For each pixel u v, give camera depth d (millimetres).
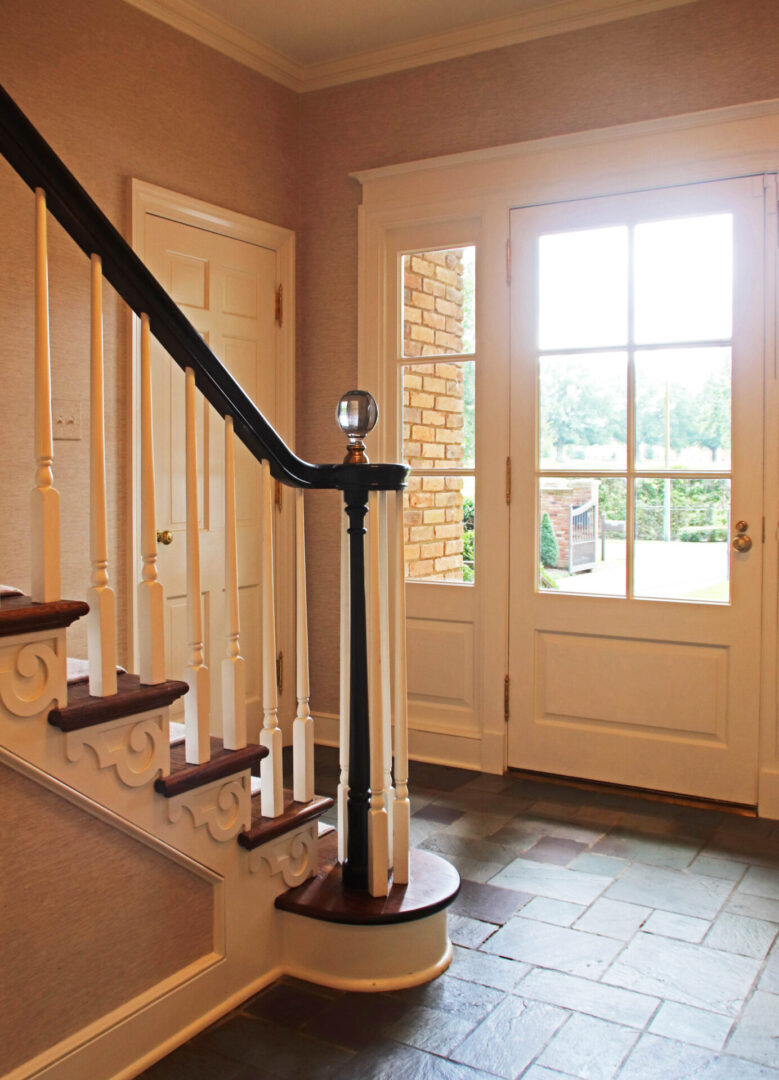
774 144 3139
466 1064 1866
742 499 3242
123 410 3221
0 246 2777
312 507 4117
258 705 3930
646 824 3148
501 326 3641
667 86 3311
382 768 2236
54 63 2986
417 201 3775
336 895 2215
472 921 2457
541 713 3666
